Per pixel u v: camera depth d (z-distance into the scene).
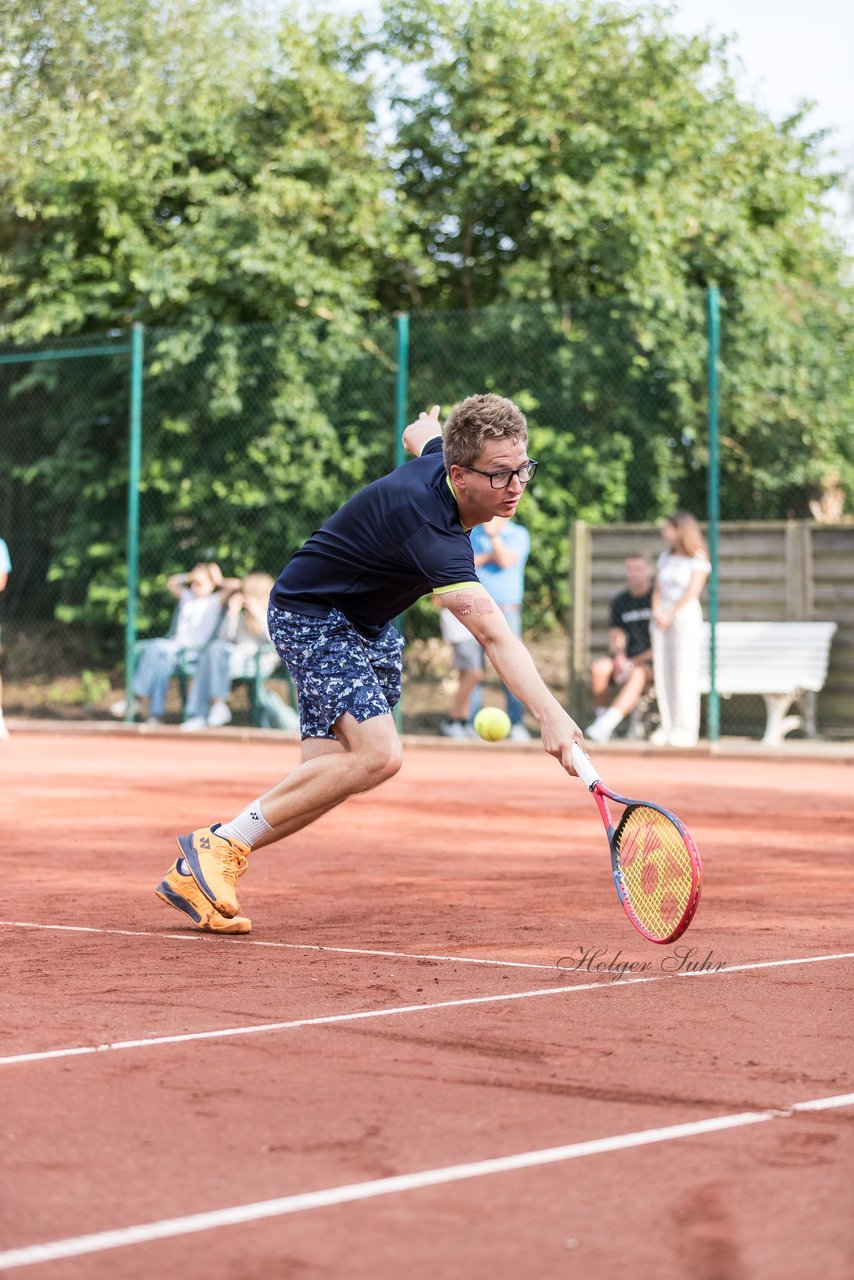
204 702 14.98
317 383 15.42
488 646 4.33
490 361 15.23
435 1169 2.53
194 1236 2.21
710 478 13.10
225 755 12.81
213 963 4.40
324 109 17.22
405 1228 2.25
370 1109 2.89
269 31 19.12
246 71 18.12
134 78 18.58
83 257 17.70
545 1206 2.35
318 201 16.53
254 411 15.62
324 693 4.73
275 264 15.95
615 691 14.63
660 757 12.99
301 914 5.31
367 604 4.72
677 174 16.72
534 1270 2.09
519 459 4.24
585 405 15.05
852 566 14.41
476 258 17.52
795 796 9.77
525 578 15.05
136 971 4.27
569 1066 3.22
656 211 15.86
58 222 17.69
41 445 17.25
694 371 14.88
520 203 17.03
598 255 16.05
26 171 17.58
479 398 4.27
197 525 15.90
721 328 15.14
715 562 13.11
